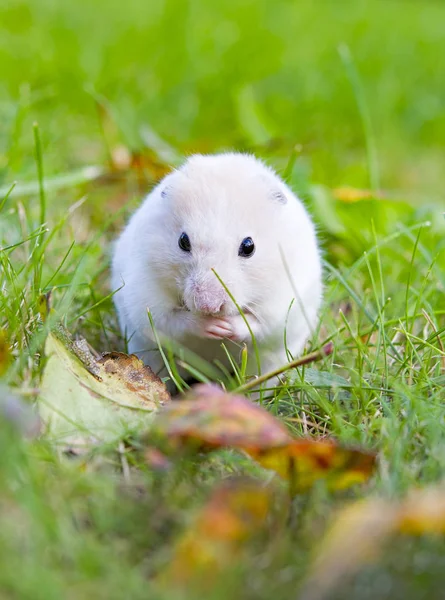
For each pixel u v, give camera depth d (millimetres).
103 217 489
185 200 360
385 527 255
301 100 771
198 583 252
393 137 758
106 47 817
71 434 299
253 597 254
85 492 274
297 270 369
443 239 455
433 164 727
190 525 264
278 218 365
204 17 946
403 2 1386
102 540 266
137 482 287
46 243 378
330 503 280
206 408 289
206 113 712
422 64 916
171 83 755
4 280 374
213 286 349
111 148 564
